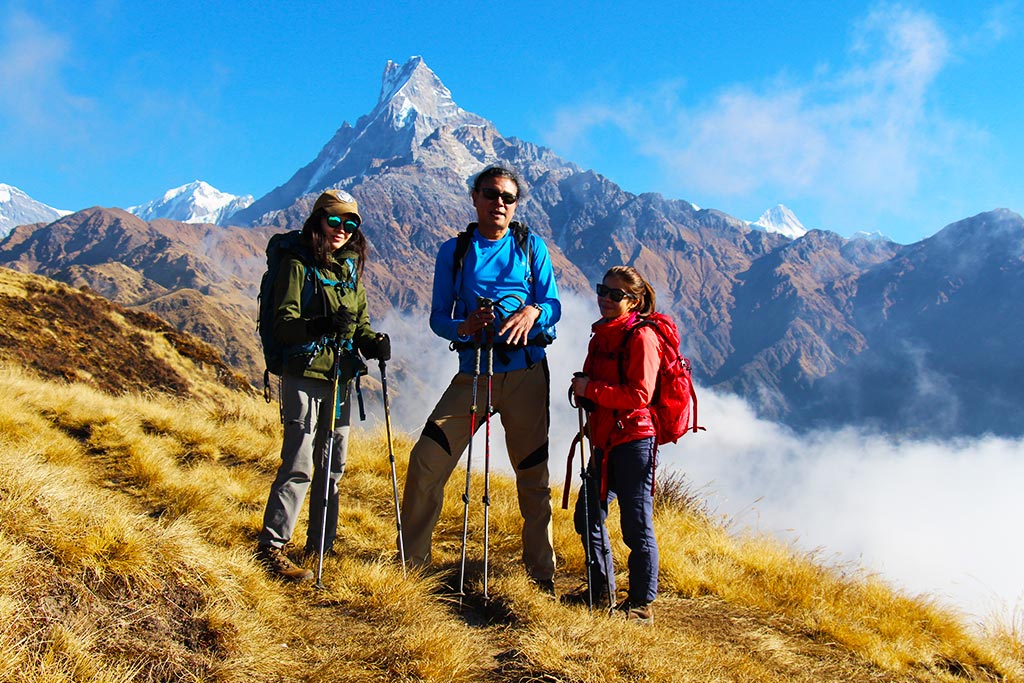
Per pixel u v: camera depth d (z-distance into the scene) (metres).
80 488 5.05
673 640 5.00
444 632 4.56
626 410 5.71
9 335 26.22
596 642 4.65
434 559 6.46
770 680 4.89
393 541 6.69
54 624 3.64
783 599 6.65
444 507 7.90
